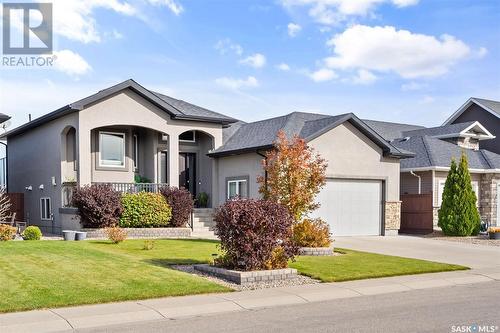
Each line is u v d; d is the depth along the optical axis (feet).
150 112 70.44
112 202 61.57
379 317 25.88
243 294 31.60
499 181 82.69
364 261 44.62
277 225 37.06
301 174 48.52
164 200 65.31
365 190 71.72
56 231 71.82
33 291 29.45
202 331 23.13
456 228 71.36
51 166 73.82
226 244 37.06
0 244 48.80
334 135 68.28
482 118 111.24
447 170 79.66
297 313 26.81
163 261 41.91
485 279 38.27
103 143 72.84
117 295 29.30
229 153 71.56
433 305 28.91
